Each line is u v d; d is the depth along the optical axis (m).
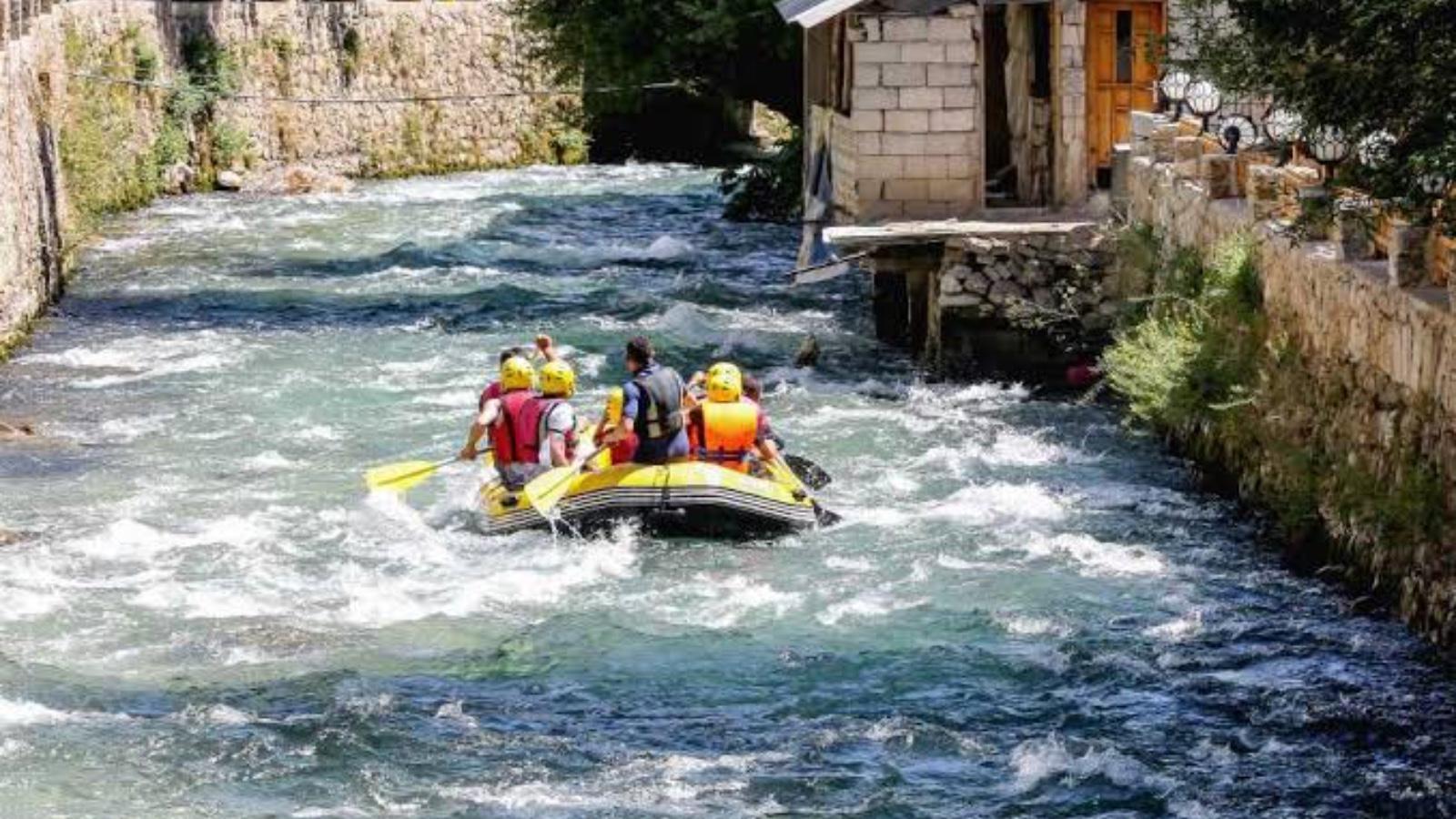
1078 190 35.16
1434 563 20.59
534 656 21.22
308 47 64.69
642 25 51.44
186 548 24.56
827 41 37.38
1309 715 19.38
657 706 19.92
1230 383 26.39
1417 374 20.81
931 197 34.62
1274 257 25.50
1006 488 26.45
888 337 36.66
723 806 17.78
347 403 31.94
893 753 18.83
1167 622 21.75
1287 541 23.98
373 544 24.73
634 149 73.19
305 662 21.02
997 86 37.62
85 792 17.97
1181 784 18.03
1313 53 20.73
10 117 37.31
